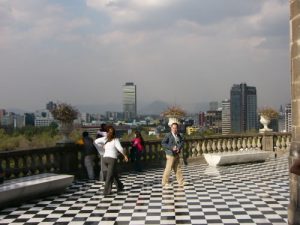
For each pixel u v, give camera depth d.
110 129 13.15
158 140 19.84
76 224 9.57
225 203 11.62
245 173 17.47
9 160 13.66
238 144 23.19
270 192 13.20
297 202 8.40
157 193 13.20
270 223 9.45
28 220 9.95
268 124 24.50
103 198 12.49
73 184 15.03
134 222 9.69
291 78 8.75
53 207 11.29
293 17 8.56
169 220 9.82
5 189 11.10
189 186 14.43
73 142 16.28
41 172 14.95
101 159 15.65
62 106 16.17
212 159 19.88
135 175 17.28
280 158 22.97
